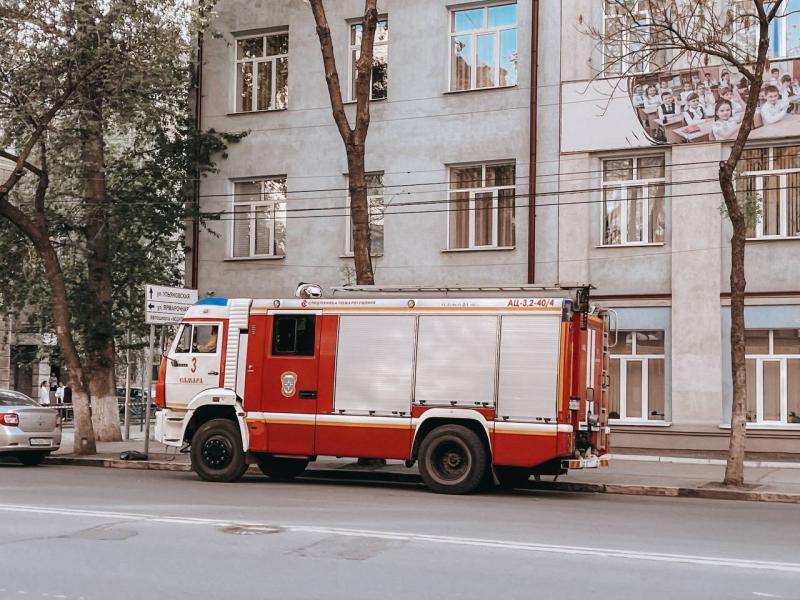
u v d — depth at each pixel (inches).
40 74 824.3
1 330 1596.9
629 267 896.9
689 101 872.3
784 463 778.8
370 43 740.0
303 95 1041.5
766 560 344.2
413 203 981.2
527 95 938.7
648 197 901.8
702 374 861.2
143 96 901.8
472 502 530.6
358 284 728.3
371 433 607.2
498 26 967.6
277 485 623.5
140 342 1110.4
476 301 593.6
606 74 904.3
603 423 625.9
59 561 331.0
